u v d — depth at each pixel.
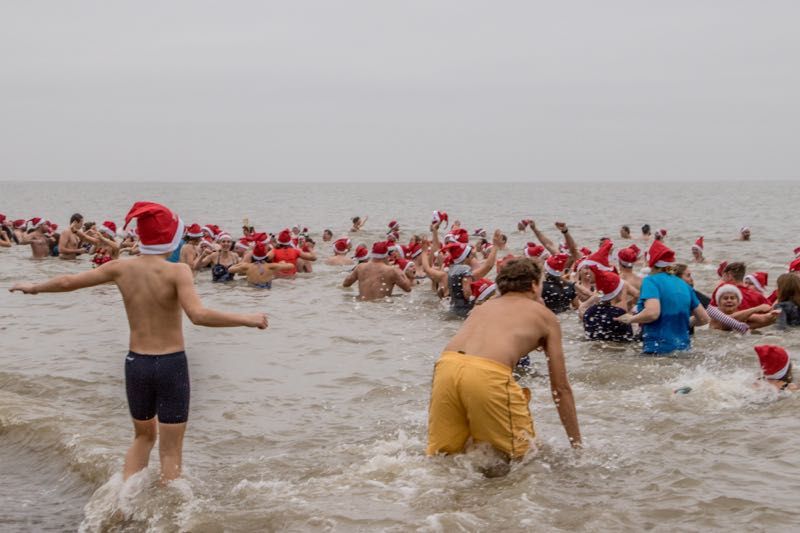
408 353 10.49
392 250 17.00
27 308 14.37
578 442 6.04
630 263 12.23
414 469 5.64
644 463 5.83
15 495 5.81
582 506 5.02
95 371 9.35
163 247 5.61
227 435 7.00
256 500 5.30
